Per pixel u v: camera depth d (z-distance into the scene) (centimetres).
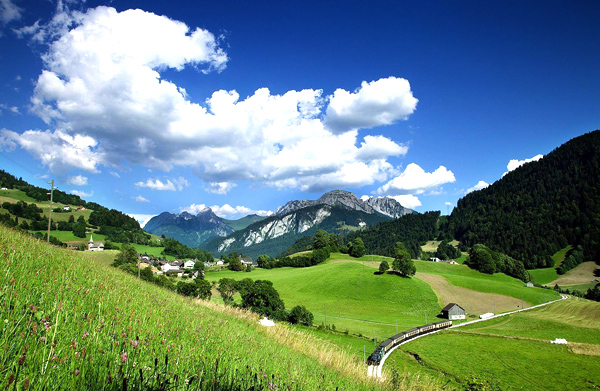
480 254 16050
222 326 1230
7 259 773
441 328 7850
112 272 1592
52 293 629
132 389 323
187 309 1299
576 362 5262
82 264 1310
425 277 13488
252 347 981
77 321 521
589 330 7606
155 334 648
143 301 1012
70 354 363
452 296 11456
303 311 7000
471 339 6712
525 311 10125
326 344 1719
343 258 17850
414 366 4747
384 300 10794
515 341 6550
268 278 13950
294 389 623
